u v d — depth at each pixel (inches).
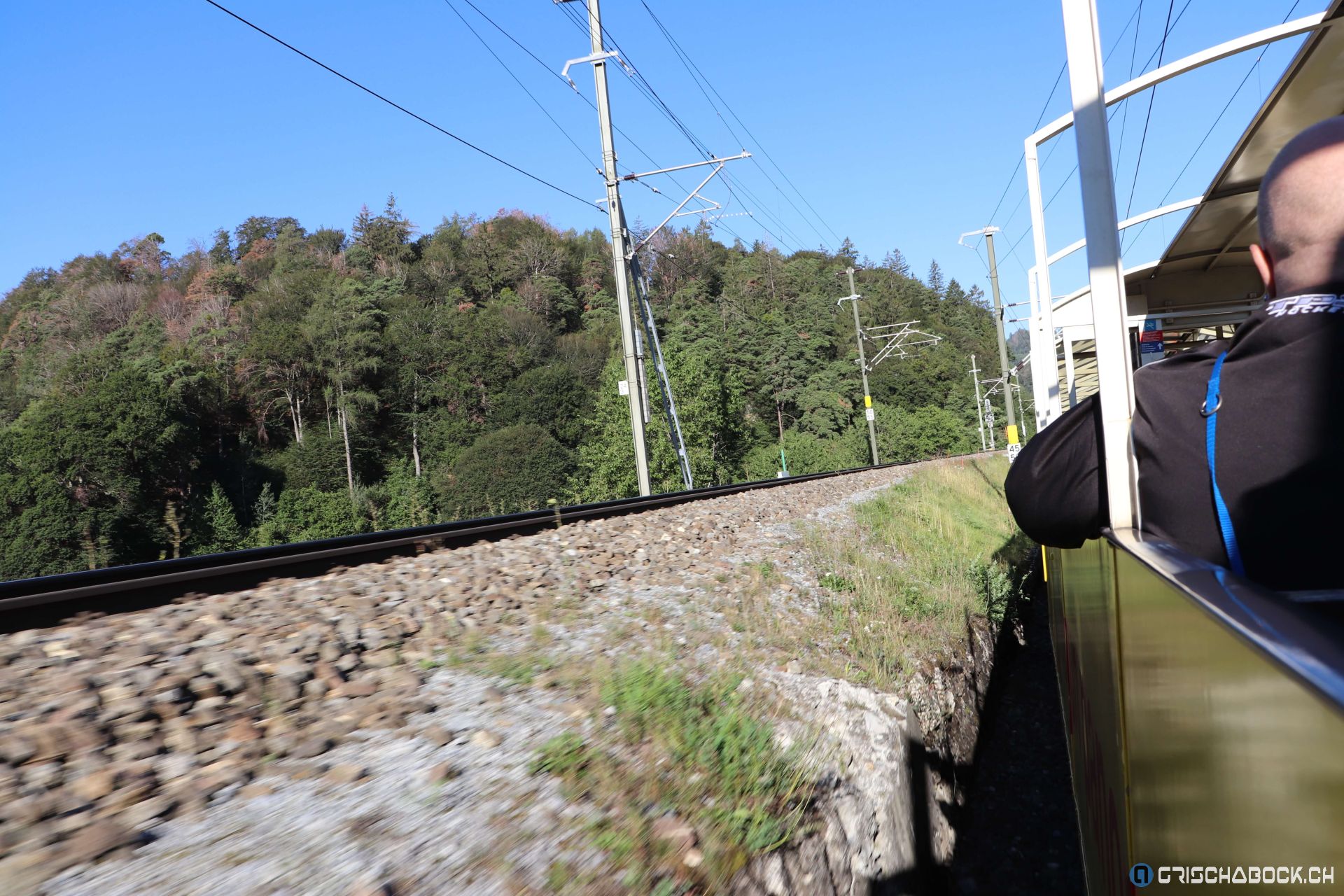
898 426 3179.1
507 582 299.3
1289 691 36.3
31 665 190.7
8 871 107.0
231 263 6053.2
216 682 177.5
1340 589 56.0
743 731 162.6
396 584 289.7
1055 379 343.6
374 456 3599.9
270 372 3553.2
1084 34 80.7
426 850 115.8
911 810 168.1
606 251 5723.4
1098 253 77.5
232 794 133.5
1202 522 64.4
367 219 5782.5
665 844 123.3
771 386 3875.5
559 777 140.9
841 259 6683.1
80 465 2079.2
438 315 4114.2
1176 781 57.3
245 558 333.7
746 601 275.6
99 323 4446.4
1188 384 66.7
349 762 146.5
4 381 3927.2
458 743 155.6
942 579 347.3
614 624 243.6
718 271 5418.3
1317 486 57.2
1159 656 61.1
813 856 133.9
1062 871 177.3
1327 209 58.7
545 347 3993.6
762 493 679.1
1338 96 186.5
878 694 197.9
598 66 952.3
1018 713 275.6
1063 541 85.6
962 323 6279.5
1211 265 335.3
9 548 1825.8
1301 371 58.5
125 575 292.2
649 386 1948.8
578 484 2313.0
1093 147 78.7
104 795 130.4
